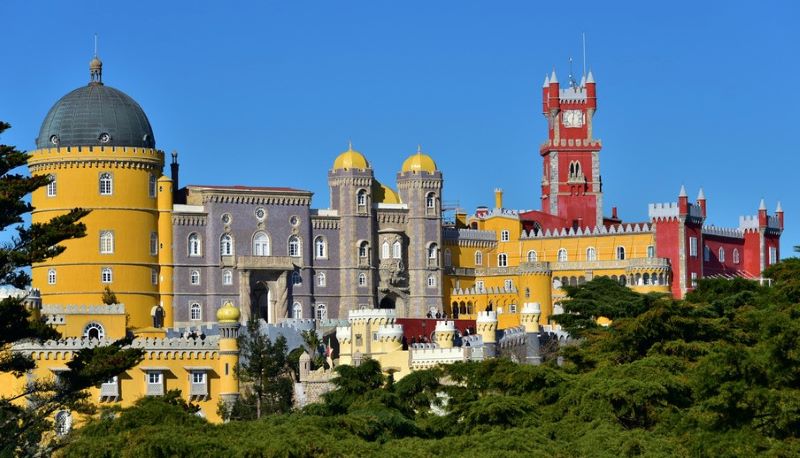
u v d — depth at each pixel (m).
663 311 178.12
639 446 141.25
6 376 189.12
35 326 126.62
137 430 145.12
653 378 157.12
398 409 160.88
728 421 134.00
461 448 143.75
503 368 165.12
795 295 163.12
